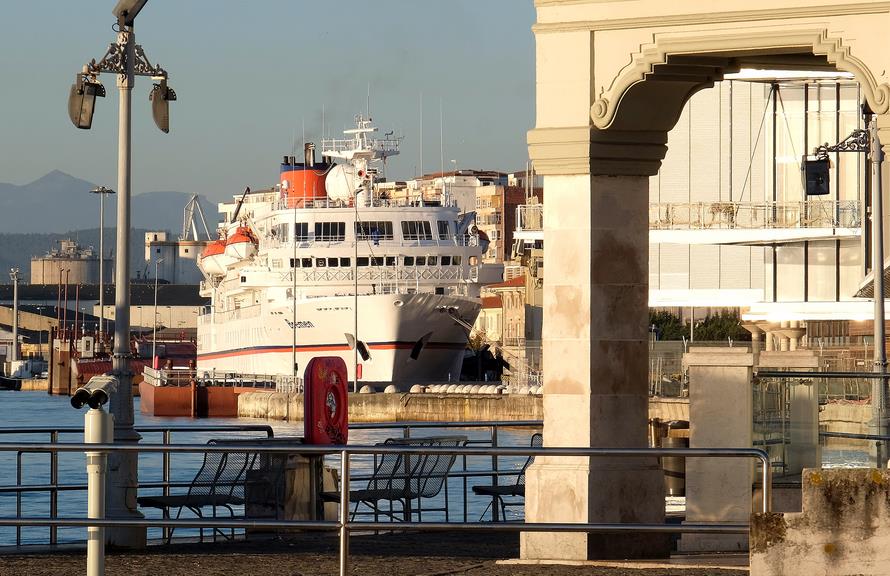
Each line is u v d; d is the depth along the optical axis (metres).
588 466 37.44
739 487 38.81
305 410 50.41
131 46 49.00
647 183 37.88
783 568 26.56
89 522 28.80
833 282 176.12
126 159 48.53
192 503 48.19
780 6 34.94
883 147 34.22
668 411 174.00
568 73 37.28
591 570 35.50
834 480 26.48
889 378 45.25
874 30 34.16
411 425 52.34
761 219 184.38
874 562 26.30
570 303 37.72
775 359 44.53
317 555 40.28
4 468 119.94
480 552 41.72
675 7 35.97
